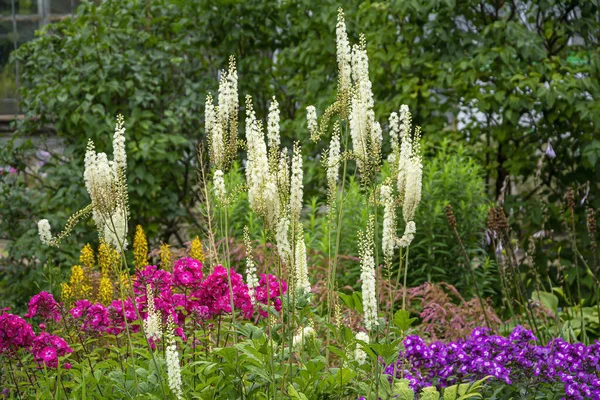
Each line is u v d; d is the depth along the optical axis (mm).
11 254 7586
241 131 9094
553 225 7785
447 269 6910
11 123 8664
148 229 8445
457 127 8273
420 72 8141
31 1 10562
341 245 6797
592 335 6391
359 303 3719
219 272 4297
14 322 4258
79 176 7945
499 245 5883
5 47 10562
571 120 7961
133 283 4445
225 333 4383
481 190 7055
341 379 3709
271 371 3633
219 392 3889
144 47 8898
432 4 7680
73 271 5598
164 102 8820
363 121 3842
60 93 8211
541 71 7734
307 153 8398
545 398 4277
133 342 4398
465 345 4348
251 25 9273
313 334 4172
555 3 7969
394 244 3963
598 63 7730
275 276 4500
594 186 7941
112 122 8203
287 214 3557
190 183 8859
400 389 3807
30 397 4305
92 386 4219
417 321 6359
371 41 8250
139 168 8117
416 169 3846
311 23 8859
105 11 8797
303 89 8797
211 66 9484
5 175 8148
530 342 4531
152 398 3752
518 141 8172
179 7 9258
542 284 7391
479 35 7941
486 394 4180
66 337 4805
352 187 6922
